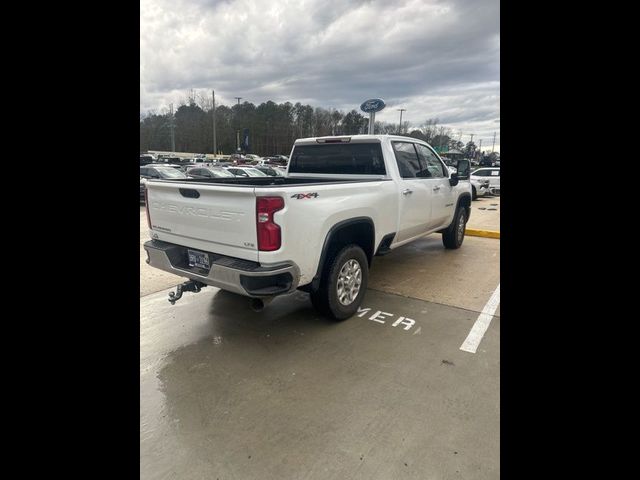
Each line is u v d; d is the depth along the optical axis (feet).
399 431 7.47
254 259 9.64
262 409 8.14
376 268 18.67
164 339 11.21
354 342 11.03
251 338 11.28
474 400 8.37
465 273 17.85
